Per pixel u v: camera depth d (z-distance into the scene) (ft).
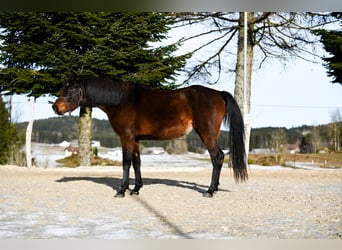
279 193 26.27
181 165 53.67
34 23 44.47
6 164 49.60
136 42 48.32
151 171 43.52
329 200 23.39
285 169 46.98
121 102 24.09
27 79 44.86
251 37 45.62
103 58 44.57
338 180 36.11
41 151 65.72
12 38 48.01
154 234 15.08
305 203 22.25
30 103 44.65
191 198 23.70
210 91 23.79
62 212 19.38
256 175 40.01
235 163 23.59
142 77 47.16
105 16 46.34
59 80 45.03
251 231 15.65
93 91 24.18
